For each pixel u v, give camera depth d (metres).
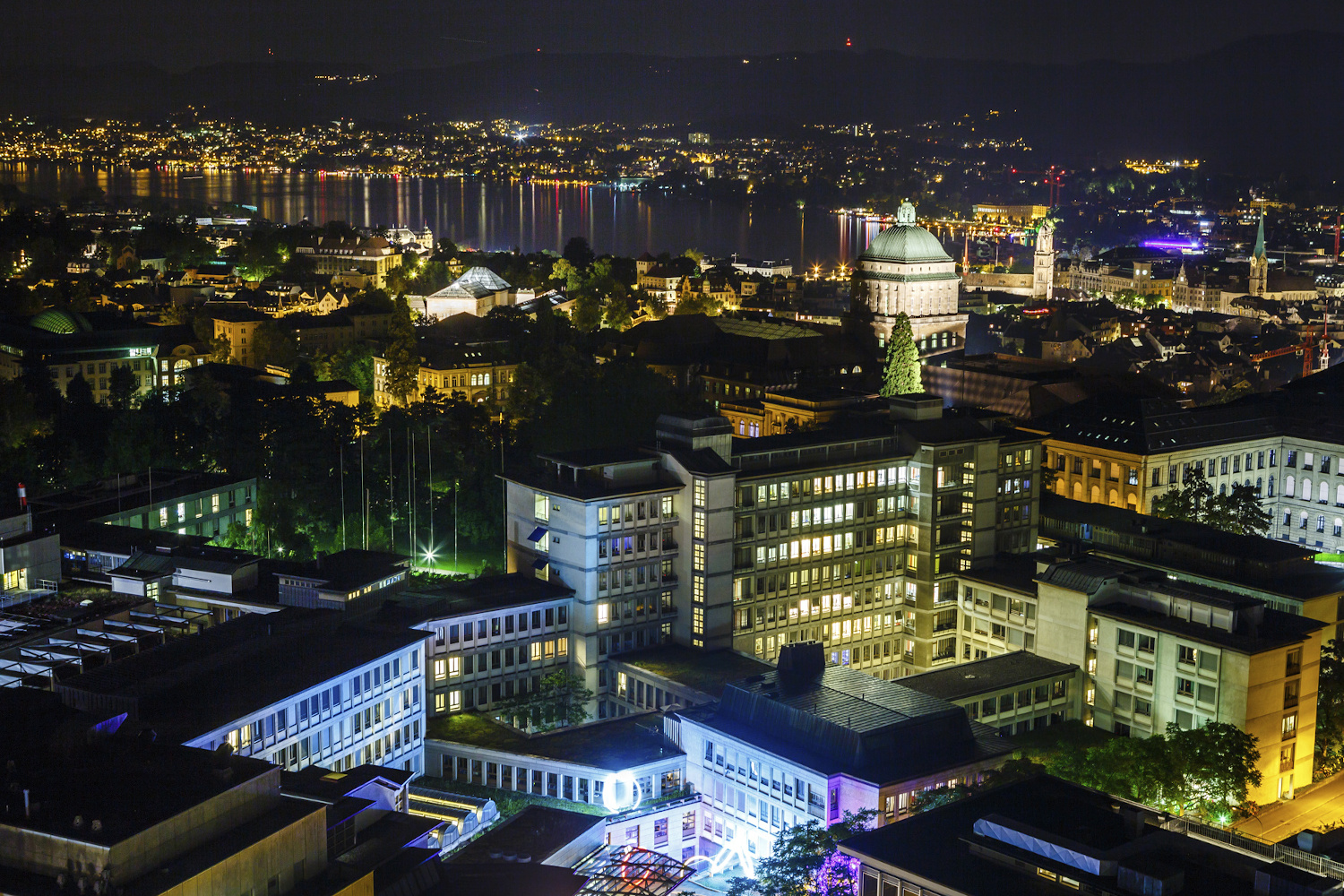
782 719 161.25
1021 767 148.00
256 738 143.00
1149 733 179.75
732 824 163.00
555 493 195.12
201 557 188.75
